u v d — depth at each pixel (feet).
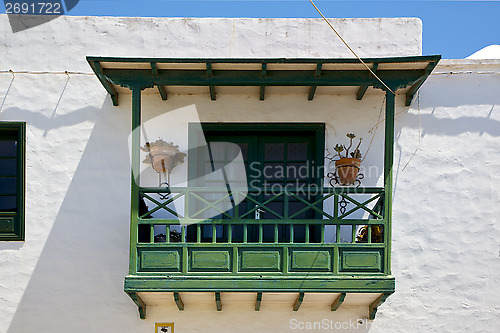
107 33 25.95
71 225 24.70
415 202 24.71
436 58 21.58
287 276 22.15
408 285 24.25
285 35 26.00
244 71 22.86
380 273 22.26
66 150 25.13
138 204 22.57
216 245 22.39
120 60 21.97
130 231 22.45
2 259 24.44
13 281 24.34
